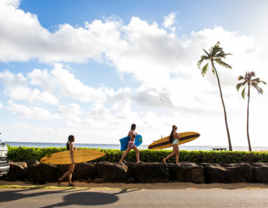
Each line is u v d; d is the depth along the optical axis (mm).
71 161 7188
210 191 6336
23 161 8633
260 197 5617
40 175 7734
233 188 6977
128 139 8523
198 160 9859
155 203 4852
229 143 27594
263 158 9703
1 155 6297
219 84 29422
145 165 8062
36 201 4828
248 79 36875
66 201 4883
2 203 4625
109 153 9422
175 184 7711
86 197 5297
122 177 7742
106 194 5688
